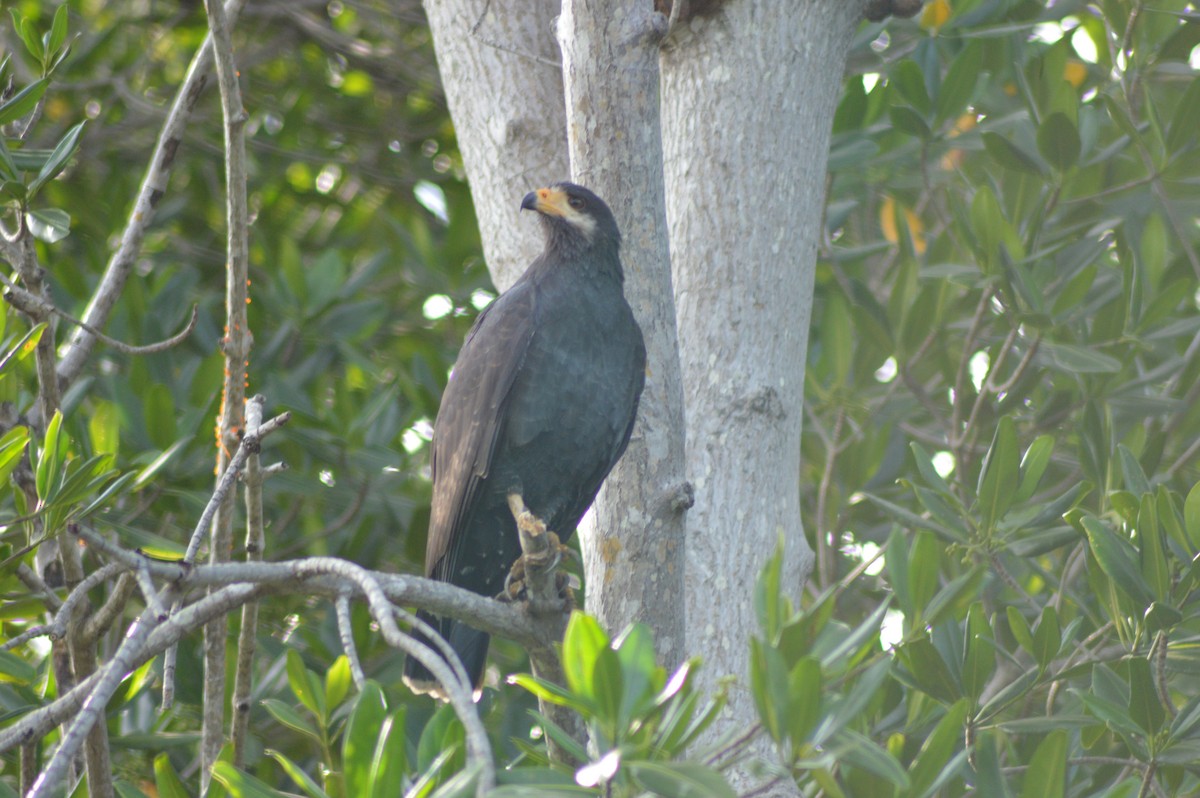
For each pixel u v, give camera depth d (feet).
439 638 15.97
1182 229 41.73
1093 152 42.52
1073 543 37.32
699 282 28.60
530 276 33.09
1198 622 32.07
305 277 47.85
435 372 46.60
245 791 18.97
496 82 34.27
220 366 43.19
